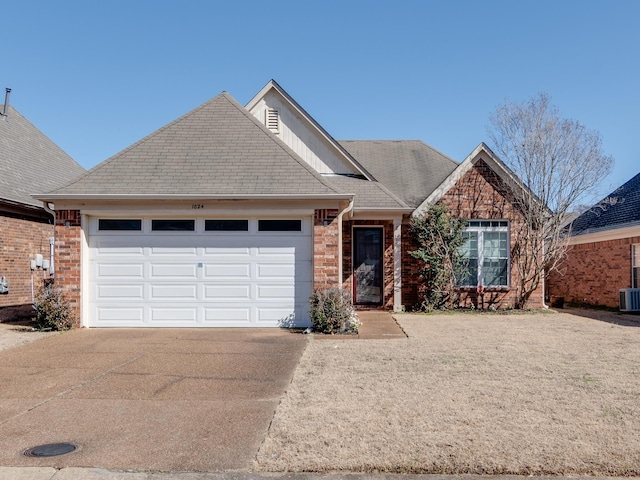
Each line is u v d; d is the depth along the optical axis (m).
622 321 12.96
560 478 4.13
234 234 11.62
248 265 11.59
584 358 8.27
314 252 11.34
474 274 15.53
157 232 11.61
